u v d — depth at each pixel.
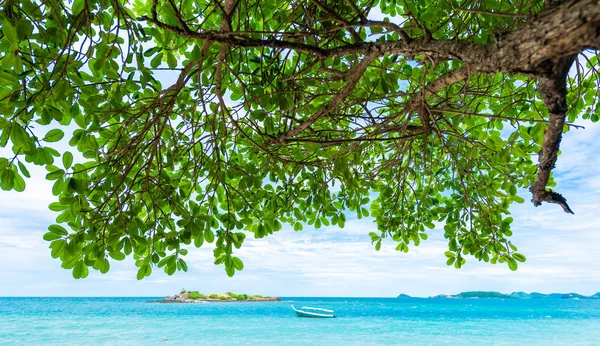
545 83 1.43
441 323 46.12
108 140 3.29
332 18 2.22
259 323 44.12
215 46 3.38
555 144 1.84
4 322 46.19
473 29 3.52
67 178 2.88
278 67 3.44
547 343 28.92
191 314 59.84
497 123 4.15
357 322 46.72
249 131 4.21
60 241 2.84
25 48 2.71
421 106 2.96
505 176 4.52
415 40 1.95
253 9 3.52
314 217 5.01
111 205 3.29
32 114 2.62
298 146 3.97
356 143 3.51
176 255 3.32
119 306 96.12
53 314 61.84
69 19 2.65
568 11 1.15
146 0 3.70
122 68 2.78
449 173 5.47
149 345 27.66
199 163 3.97
